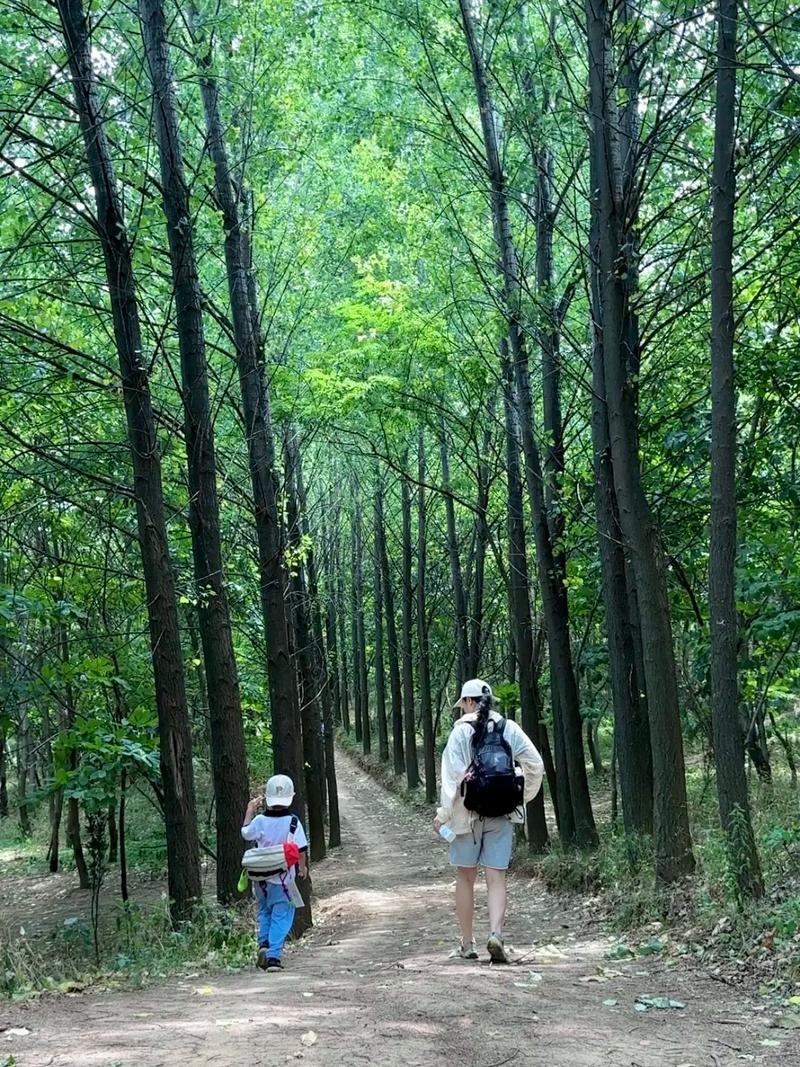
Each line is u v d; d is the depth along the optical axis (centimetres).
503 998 541
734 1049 440
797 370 1135
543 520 1486
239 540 1991
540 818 1697
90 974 808
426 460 2853
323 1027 481
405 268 1759
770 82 984
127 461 1412
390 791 3678
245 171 1388
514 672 2389
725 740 728
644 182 1090
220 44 1268
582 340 1472
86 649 1667
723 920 697
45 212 1089
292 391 1728
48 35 1080
